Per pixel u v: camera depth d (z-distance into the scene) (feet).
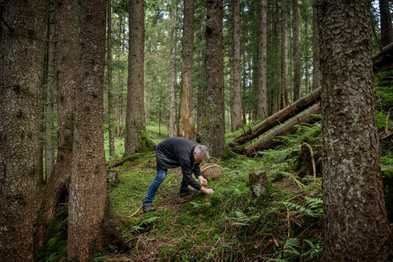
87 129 12.92
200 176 16.48
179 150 15.75
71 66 18.02
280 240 10.92
